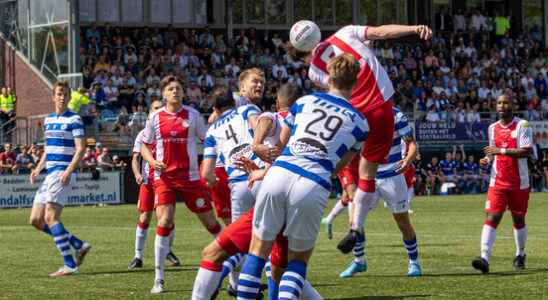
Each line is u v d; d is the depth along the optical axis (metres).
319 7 49.09
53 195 13.04
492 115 43.44
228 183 11.62
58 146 13.22
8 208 32.50
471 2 52.25
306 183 7.87
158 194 11.59
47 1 38.50
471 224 22.03
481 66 48.19
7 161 33.53
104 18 43.12
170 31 41.91
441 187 39.78
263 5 47.31
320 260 14.30
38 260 14.79
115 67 38.47
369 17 50.31
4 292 11.09
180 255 15.30
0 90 40.28
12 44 40.22
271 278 8.61
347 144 8.05
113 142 35.84
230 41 43.41
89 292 11.04
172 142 11.79
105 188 34.09
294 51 10.18
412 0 50.75
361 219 10.67
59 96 13.27
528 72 49.22
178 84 11.88
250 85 10.59
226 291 11.06
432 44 47.53
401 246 16.48
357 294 10.65
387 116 10.23
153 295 10.77
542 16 53.41
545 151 43.34
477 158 42.41
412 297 10.36
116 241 18.14
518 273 12.45
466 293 10.62
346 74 8.18
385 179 12.23
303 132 8.02
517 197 12.83
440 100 43.03
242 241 8.48
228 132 10.55
